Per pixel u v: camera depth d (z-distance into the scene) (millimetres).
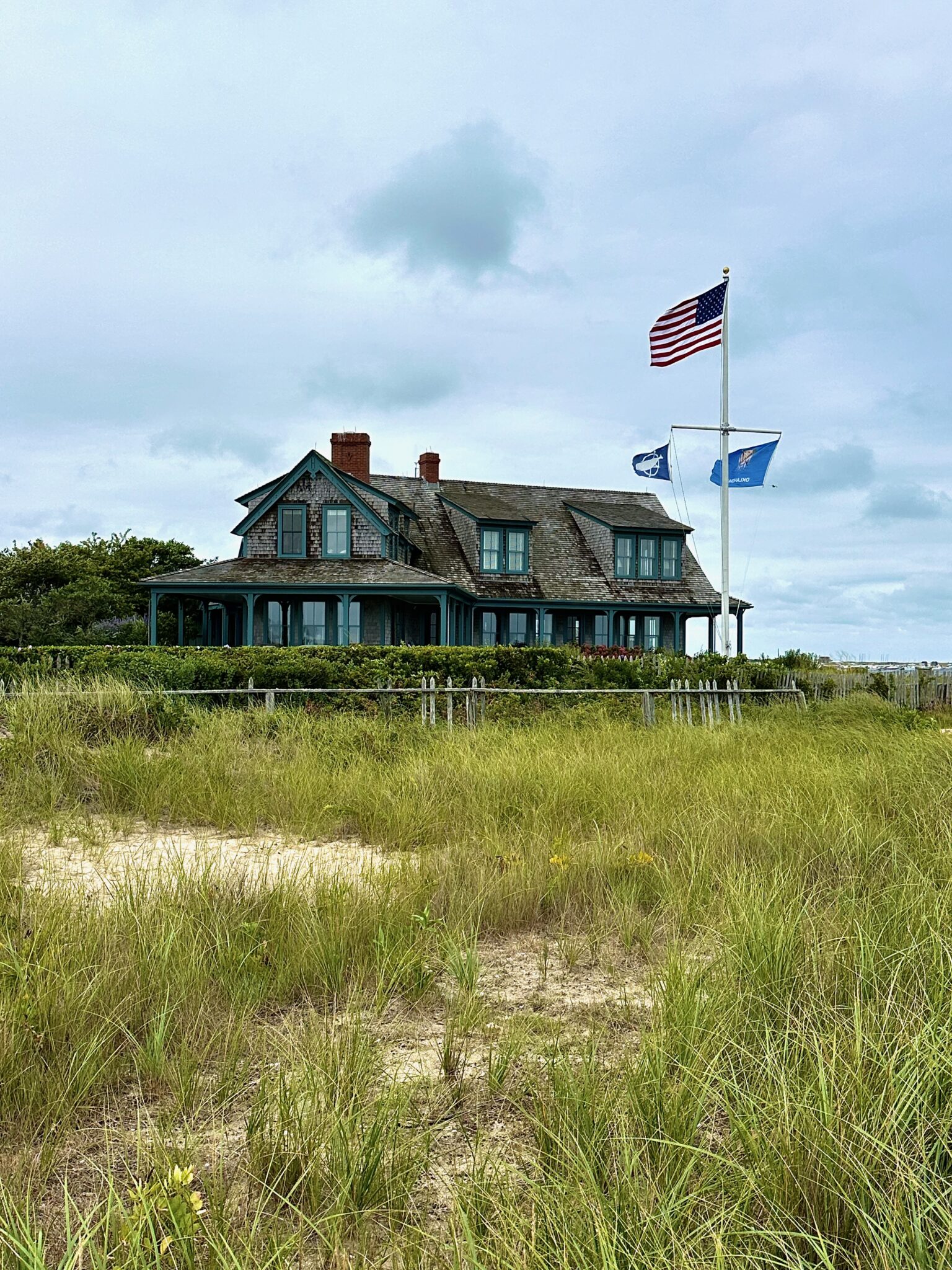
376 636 30641
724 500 26469
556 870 6133
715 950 4559
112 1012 3738
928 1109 2775
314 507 31172
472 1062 3715
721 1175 2584
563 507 39812
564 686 18891
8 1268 2279
